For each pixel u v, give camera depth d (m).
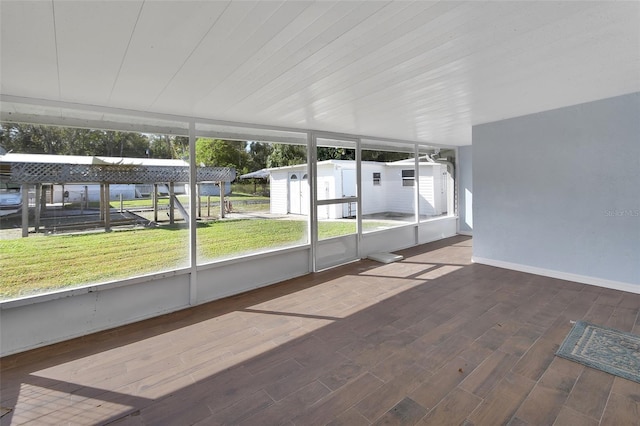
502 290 3.74
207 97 2.81
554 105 3.76
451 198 7.51
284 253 4.40
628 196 3.48
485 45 1.95
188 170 3.59
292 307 3.42
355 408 1.85
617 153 3.52
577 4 1.52
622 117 3.45
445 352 2.43
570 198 3.92
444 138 6.05
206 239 3.79
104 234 3.14
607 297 3.40
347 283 4.19
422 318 3.05
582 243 3.85
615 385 1.98
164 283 3.37
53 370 2.32
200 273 3.64
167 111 3.29
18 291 2.71
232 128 3.97
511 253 4.54
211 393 2.03
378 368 2.25
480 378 2.10
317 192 4.80
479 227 4.90
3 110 2.66
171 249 3.50
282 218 4.50
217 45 1.81
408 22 1.63
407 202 6.64
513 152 4.41
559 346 2.46
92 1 1.34
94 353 2.55
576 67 2.40
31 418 1.85
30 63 1.99
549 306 3.23
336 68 2.22
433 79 2.53
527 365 2.22
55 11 1.41
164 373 2.26
